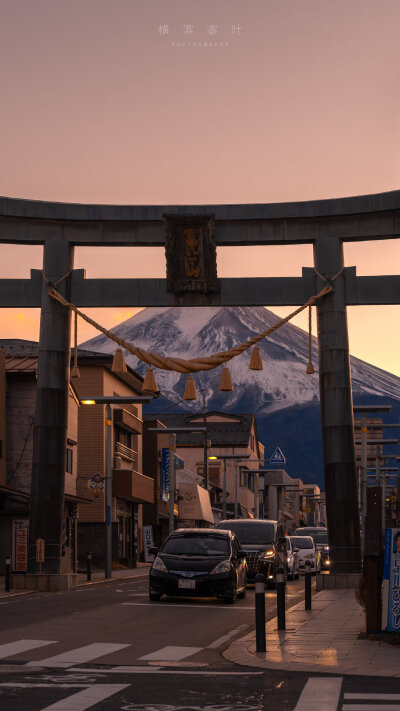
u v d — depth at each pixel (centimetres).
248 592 2872
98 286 2959
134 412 6600
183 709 834
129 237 2986
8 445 4409
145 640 1491
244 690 954
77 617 1875
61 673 1086
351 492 2916
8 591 2745
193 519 7831
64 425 2914
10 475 4391
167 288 2936
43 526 2856
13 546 3850
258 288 2967
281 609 1605
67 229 2988
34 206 2958
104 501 5569
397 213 2959
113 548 5712
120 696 909
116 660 1228
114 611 2033
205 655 1308
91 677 1051
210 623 1805
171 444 5441
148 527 6519
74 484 4709
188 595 2311
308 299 2967
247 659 1224
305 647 1333
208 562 2331
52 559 2855
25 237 2977
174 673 1092
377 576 1423
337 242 2984
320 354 2966
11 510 4069
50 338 2920
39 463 2873
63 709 827
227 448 10038
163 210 2975
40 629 1627
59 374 2912
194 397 2597
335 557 2908
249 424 10431
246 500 10094
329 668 1116
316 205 2977
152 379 2617
